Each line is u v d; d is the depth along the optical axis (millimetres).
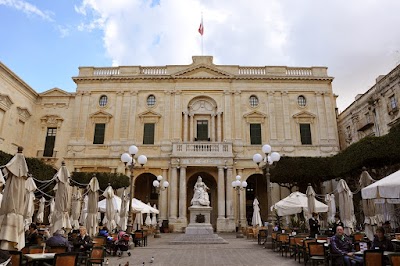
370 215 16234
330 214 25984
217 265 13227
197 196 24672
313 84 43281
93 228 18312
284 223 32812
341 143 46281
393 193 10328
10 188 10539
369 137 26703
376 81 37344
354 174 30359
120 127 41469
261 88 43062
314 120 42094
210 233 23234
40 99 43219
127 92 42906
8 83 36781
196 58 44375
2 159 27188
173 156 37812
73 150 40688
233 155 38469
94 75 43500
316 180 34656
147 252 17688
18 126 39281
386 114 34969
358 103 41094
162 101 42688
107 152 40625
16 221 10305
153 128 41656
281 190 40344
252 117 41875
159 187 33000
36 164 32062
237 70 43969
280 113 42156
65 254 8281
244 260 14617
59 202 15398
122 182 36062
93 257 11289
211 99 43094
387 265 9438
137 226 28812
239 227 30875
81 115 42062
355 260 9750
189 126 42469
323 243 12023
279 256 16016
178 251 18078
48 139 42000
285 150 40625
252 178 43031
